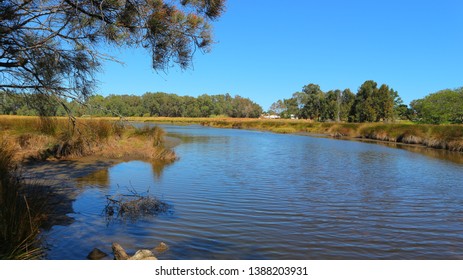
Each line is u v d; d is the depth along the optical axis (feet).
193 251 17.83
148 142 64.18
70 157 49.67
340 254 18.16
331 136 143.64
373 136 129.80
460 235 21.62
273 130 192.34
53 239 18.31
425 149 85.76
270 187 34.83
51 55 18.39
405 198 31.48
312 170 47.03
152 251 17.51
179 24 16.69
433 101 229.66
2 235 14.89
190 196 30.01
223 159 57.06
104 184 33.73
